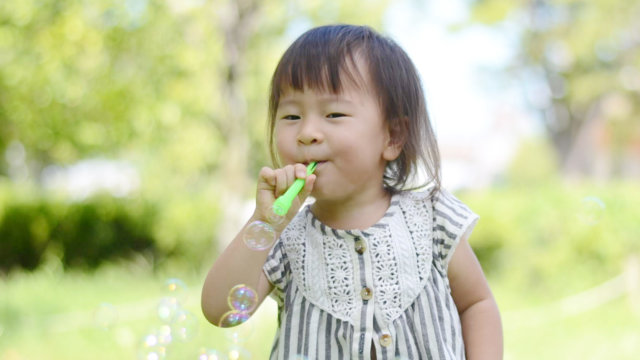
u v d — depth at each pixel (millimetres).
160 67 5352
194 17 5070
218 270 1218
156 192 7066
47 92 5555
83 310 4637
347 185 1216
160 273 6578
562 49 10938
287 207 1132
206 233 6926
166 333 1603
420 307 1233
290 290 1264
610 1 9820
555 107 12711
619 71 10984
